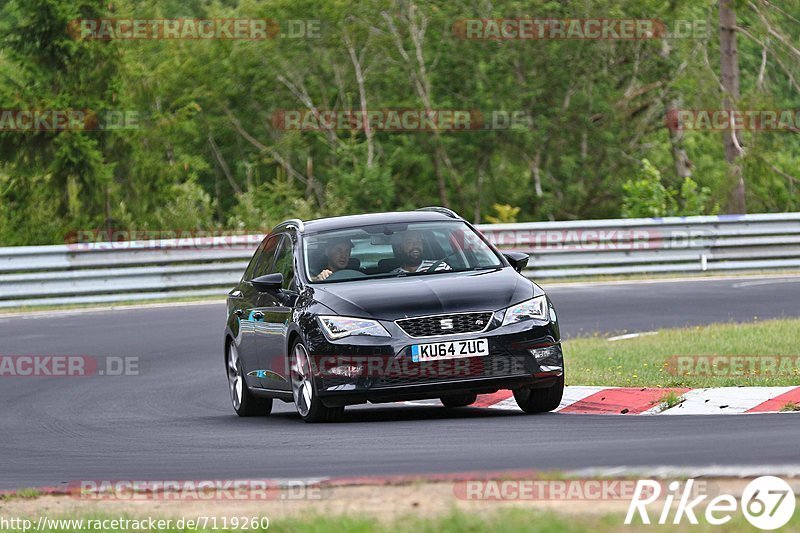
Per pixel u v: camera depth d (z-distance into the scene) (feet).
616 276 318.04
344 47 565.53
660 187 393.70
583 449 100.37
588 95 555.28
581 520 71.46
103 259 294.25
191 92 589.73
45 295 286.05
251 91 593.01
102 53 433.89
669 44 548.72
